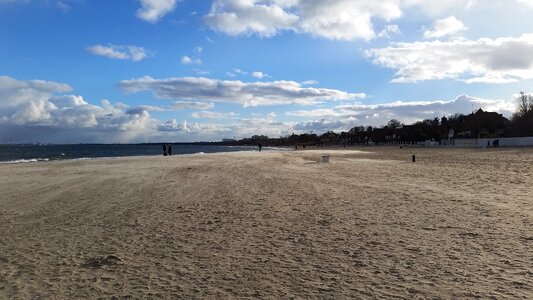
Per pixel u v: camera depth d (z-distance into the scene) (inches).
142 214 402.0
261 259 247.6
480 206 428.5
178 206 449.7
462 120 5684.1
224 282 207.5
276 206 445.4
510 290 189.0
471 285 196.7
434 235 302.2
